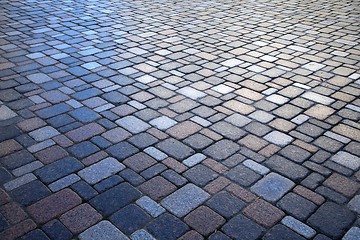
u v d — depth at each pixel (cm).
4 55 506
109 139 326
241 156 304
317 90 414
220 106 382
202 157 303
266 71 463
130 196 261
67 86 422
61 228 234
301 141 323
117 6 765
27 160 297
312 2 804
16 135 329
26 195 261
